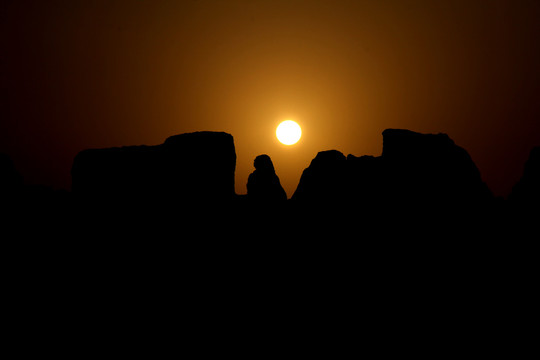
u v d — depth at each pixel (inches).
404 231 324.8
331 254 330.0
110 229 348.8
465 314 270.1
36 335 281.6
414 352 256.4
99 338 280.7
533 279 280.7
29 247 344.5
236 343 276.5
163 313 297.3
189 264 331.9
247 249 346.9
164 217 354.9
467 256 303.0
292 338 277.3
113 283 317.7
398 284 295.0
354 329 275.4
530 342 249.0
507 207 358.6
